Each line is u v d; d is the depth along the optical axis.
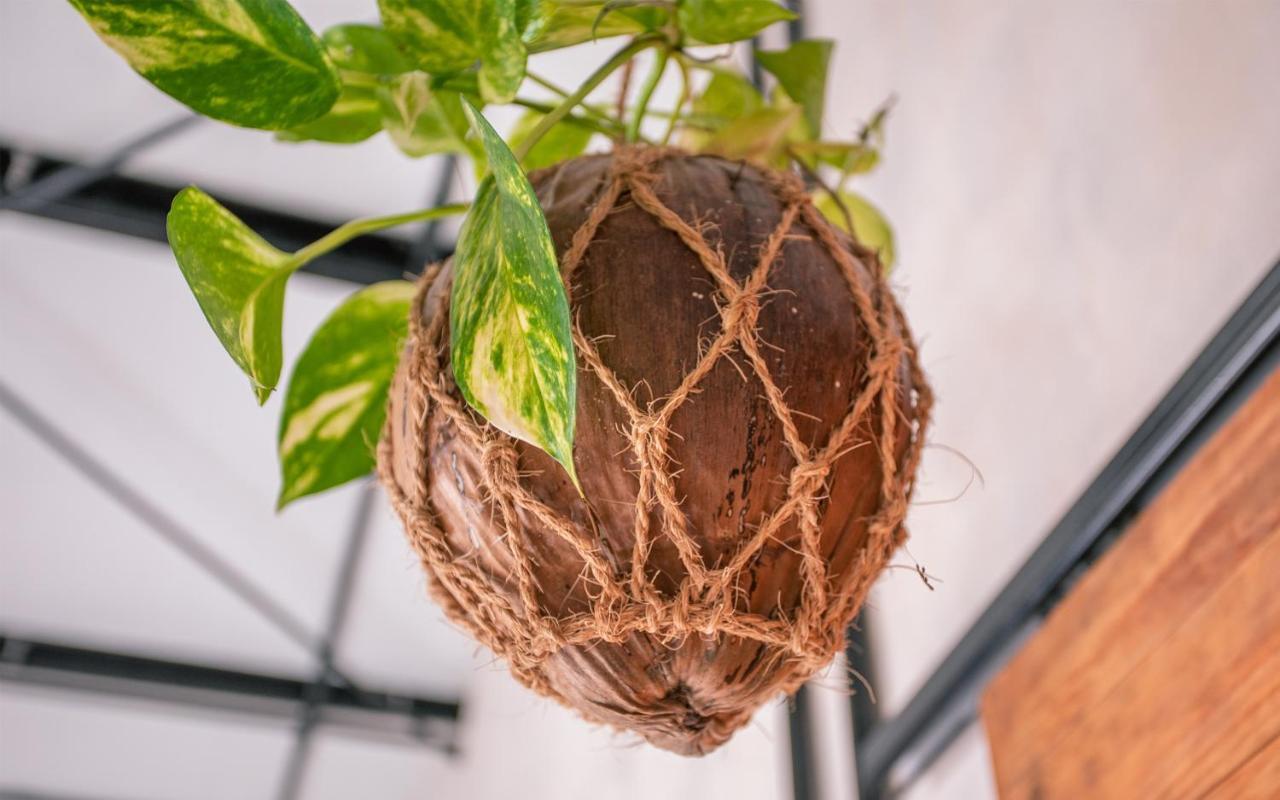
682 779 1.96
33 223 2.96
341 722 4.42
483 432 0.52
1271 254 0.91
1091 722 0.81
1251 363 0.89
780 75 0.79
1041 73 1.24
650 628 0.51
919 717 1.23
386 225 0.64
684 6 0.64
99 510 3.80
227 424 3.50
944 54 1.45
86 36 2.49
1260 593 0.71
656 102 1.85
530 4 0.61
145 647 4.37
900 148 1.52
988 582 1.19
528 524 0.52
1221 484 0.75
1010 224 1.25
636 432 0.50
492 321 0.51
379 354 0.70
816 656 0.54
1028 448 1.17
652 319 0.52
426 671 4.39
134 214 2.78
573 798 2.57
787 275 0.54
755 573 0.52
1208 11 1.00
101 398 3.44
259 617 4.21
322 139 0.73
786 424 0.52
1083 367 1.10
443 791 4.31
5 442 3.57
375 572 3.89
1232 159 0.96
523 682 0.57
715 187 0.56
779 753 1.56
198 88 0.57
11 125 2.70
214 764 4.79
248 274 0.58
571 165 0.58
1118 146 1.10
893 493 0.55
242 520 3.79
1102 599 0.82
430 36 0.60
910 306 1.44
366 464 0.71
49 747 4.72
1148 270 1.03
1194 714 0.74
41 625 4.27
